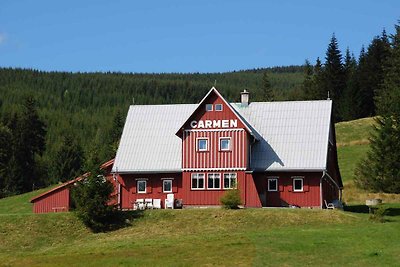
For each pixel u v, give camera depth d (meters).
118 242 63.34
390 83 151.88
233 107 82.00
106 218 71.75
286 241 57.56
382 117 99.62
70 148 170.38
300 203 79.12
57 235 69.81
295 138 81.81
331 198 86.62
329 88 179.75
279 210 71.69
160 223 70.69
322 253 52.91
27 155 157.62
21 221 72.25
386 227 63.00
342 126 139.25
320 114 83.88
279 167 79.44
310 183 79.19
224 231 66.75
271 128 83.31
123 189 83.06
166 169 81.69
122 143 85.62
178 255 54.19
